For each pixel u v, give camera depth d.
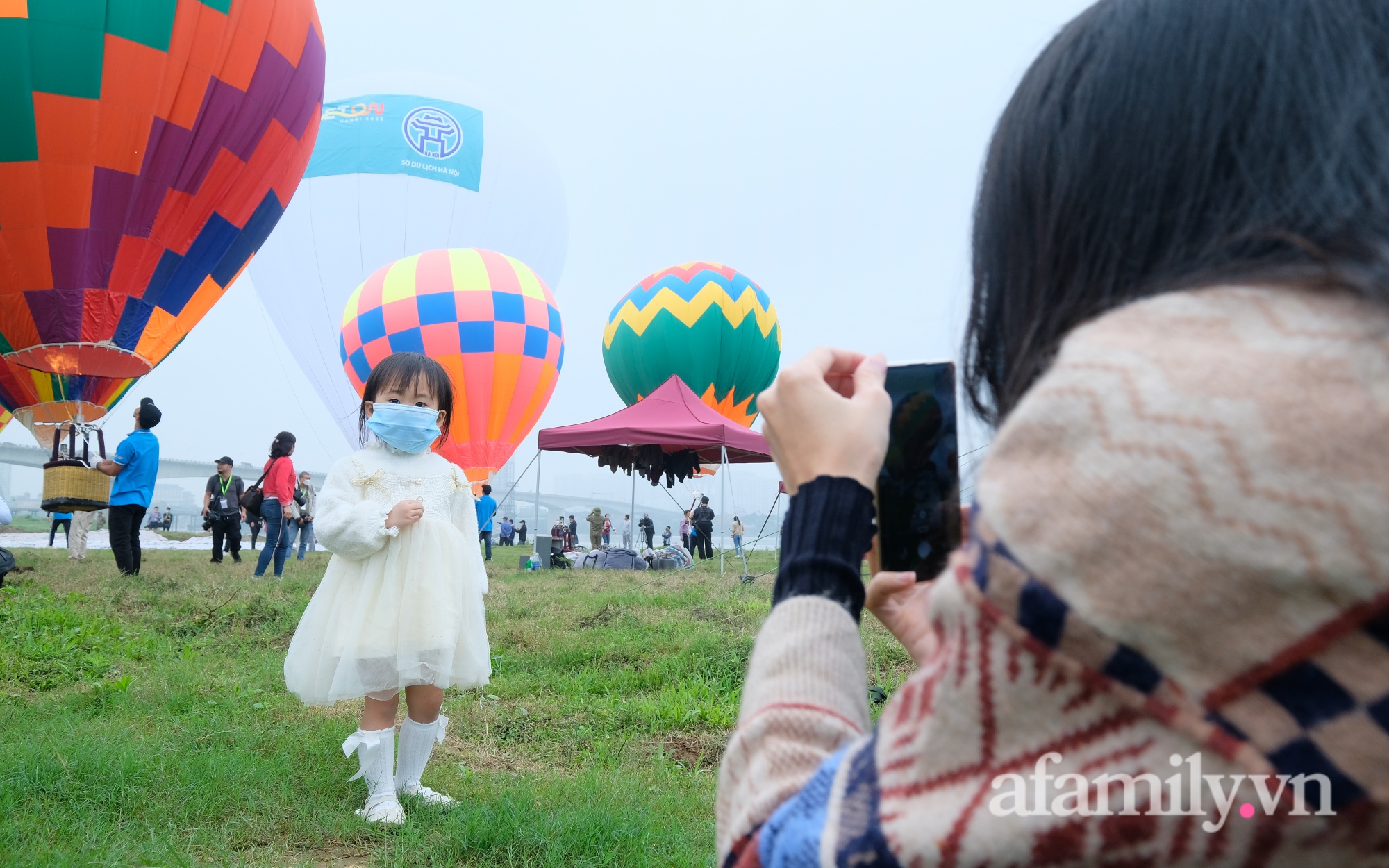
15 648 5.14
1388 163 0.43
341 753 3.55
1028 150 0.57
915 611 0.73
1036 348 0.53
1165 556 0.38
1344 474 0.36
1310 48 0.47
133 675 4.93
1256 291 0.43
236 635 6.39
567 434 14.33
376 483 3.28
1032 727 0.41
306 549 15.44
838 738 0.53
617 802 3.10
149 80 10.27
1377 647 0.35
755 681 0.58
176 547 22.05
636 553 16.64
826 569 0.60
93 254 10.80
